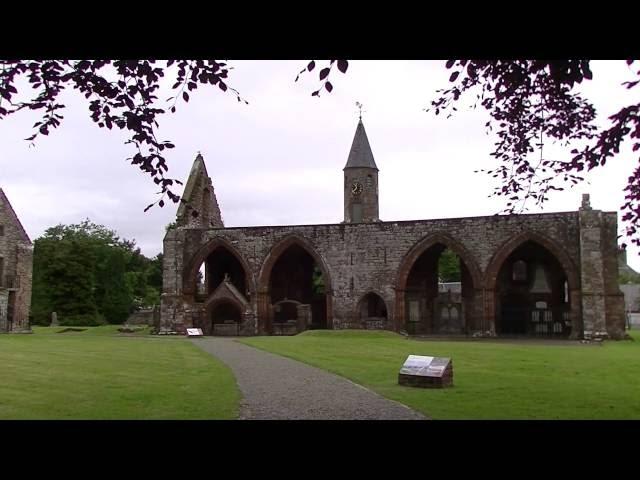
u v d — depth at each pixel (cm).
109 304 7025
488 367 1775
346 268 4162
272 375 1545
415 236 4053
